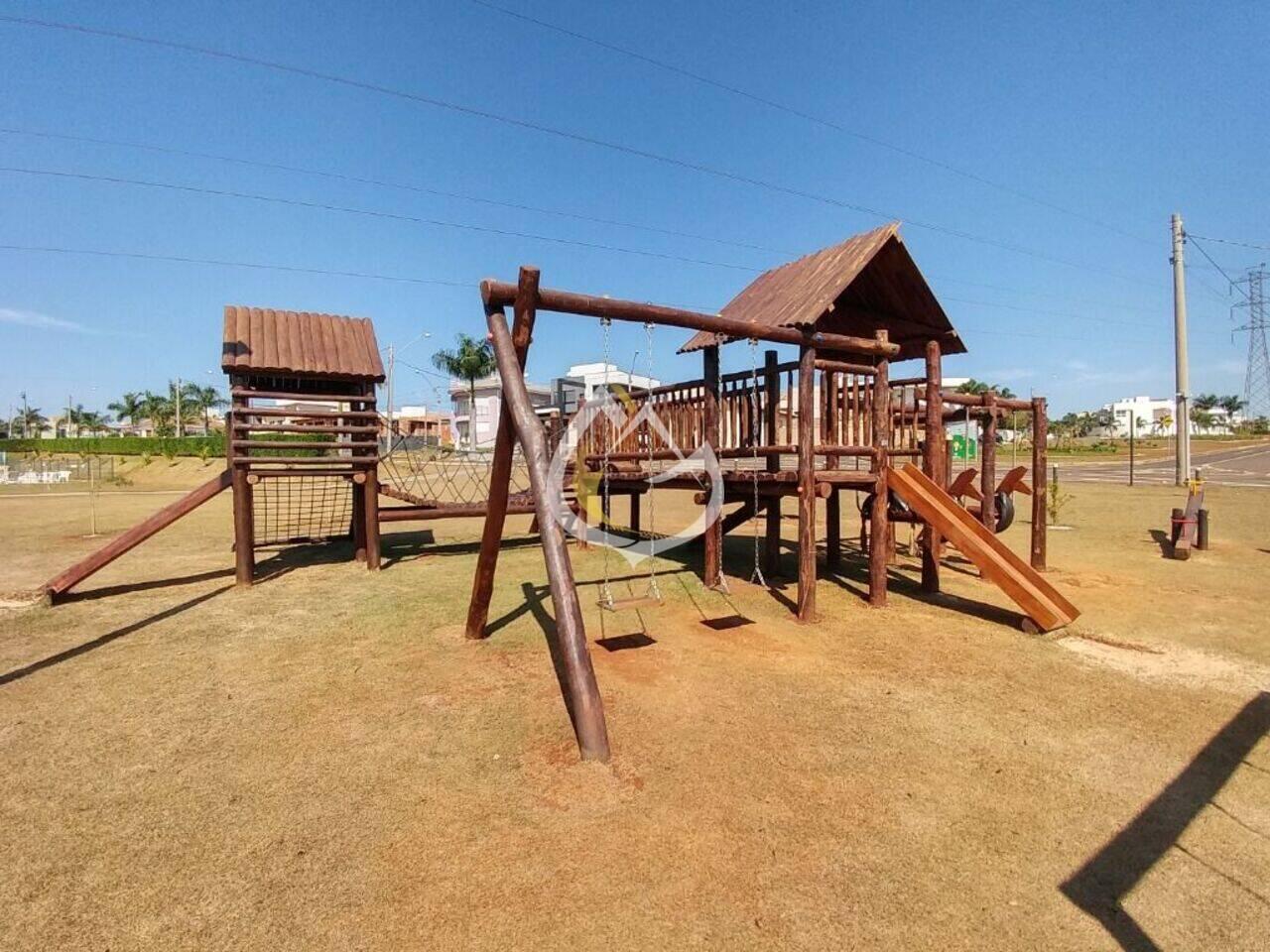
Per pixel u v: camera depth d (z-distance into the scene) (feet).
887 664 17.06
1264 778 11.35
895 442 32.27
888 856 9.21
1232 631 20.04
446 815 10.16
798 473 21.75
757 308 24.63
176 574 29.63
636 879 8.70
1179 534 33.35
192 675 16.30
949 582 27.68
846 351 23.45
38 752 12.23
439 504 36.32
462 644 18.89
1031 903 8.29
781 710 14.14
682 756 12.05
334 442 29.45
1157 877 8.82
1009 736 12.92
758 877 8.75
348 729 13.24
